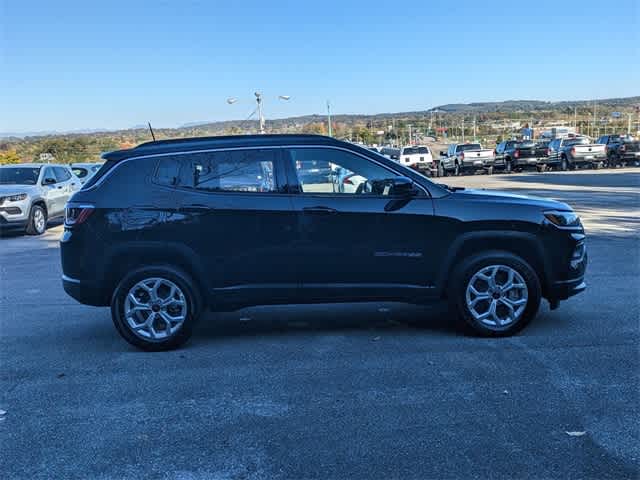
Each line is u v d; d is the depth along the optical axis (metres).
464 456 3.73
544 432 4.02
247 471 3.63
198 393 4.81
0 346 6.20
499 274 5.95
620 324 6.36
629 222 13.79
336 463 3.69
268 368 5.33
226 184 5.87
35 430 4.23
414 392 4.70
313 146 5.90
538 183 26.25
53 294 8.71
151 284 5.85
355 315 7.07
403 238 5.86
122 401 4.70
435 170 41.59
